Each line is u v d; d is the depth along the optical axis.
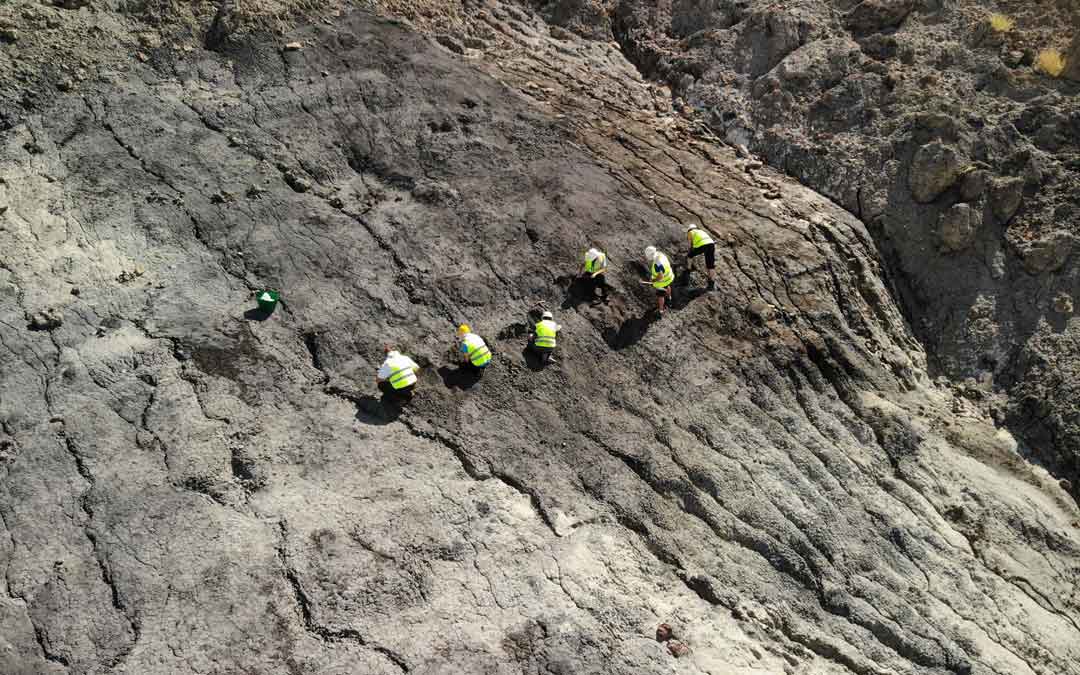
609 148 15.88
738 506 10.71
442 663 8.21
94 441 9.54
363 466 9.91
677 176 15.80
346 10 16.19
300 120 14.15
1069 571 11.67
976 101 16.86
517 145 14.94
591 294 12.77
